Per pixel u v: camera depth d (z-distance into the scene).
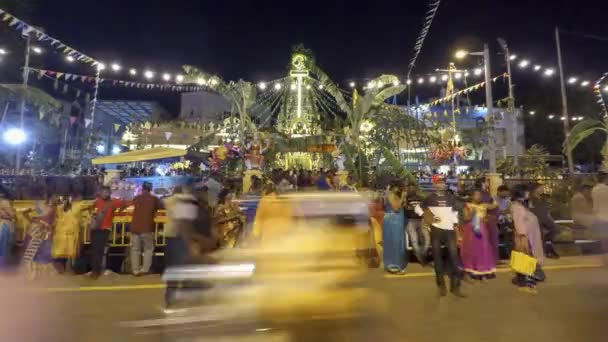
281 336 4.00
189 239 4.73
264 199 4.94
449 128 19.84
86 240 8.05
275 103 26.30
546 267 8.18
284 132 21.12
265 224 4.67
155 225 8.14
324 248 4.31
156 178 15.66
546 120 38.81
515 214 6.91
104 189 8.03
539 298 6.13
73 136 33.69
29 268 7.12
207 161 20.53
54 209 7.55
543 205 9.42
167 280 4.64
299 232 4.43
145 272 7.52
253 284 4.18
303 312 4.05
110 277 7.39
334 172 15.25
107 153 39.44
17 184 11.13
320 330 4.03
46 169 23.39
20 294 6.30
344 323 4.12
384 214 8.00
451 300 6.03
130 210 8.26
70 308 5.59
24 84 18.34
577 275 7.54
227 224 7.15
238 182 15.19
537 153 27.27
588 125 22.95
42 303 5.82
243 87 19.73
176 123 28.36
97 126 37.72
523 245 6.71
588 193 9.41
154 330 4.56
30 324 4.97
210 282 4.38
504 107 39.88
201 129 28.25
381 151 16.66
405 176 14.50
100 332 4.68
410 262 8.70
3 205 7.46
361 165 16.56
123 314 5.28
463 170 25.86
